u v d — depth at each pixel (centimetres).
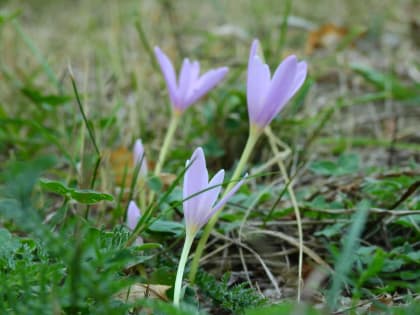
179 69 130
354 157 91
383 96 114
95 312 67
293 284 80
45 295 66
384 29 173
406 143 110
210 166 103
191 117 110
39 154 107
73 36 170
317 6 194
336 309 74
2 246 70
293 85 75
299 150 100
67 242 71
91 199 73
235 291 74
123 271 76
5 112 106
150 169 99
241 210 87
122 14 175
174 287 72
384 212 81
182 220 84
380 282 77
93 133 87
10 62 127
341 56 149
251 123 76
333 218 85
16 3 199
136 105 108
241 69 113
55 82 104
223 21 176
